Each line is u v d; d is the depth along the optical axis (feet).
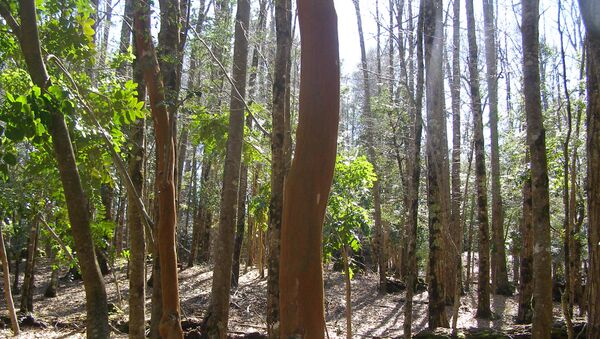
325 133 11.95
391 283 66.69
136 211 25.36
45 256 86.22
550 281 23.90
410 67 49.19
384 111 63.82
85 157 24.16
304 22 12.17
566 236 32.50
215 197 82.17
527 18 25.12
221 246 30.50
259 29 46.70
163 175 22.70
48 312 50.62
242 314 50.34
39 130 15.74
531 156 24.63
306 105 12.01
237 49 33.24
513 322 48.55
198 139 35.04
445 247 51.65
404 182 69.36
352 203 33.78
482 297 51.44
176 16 24.77
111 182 27.61
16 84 26.89
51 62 21.56
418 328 47.50
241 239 62.44
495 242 66.44
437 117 41.09
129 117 24.86
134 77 28.32
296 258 11.63
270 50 51.72
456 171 56.24
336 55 12.21
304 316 11.55
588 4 16.48
